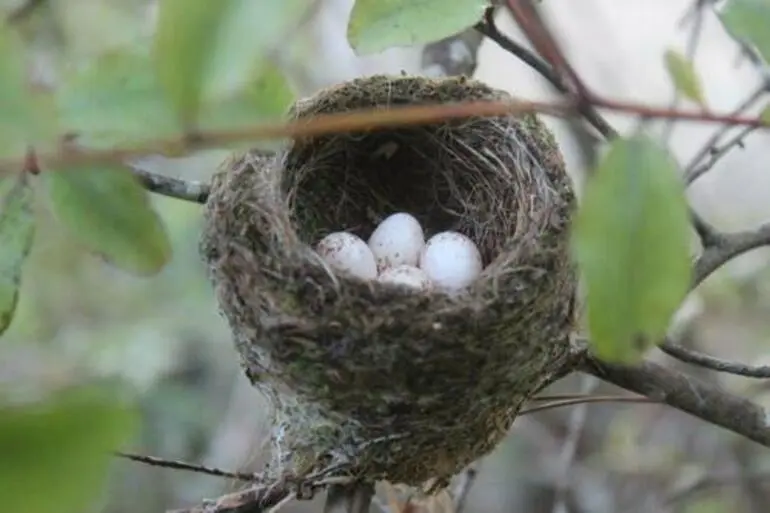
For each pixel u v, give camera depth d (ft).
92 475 1.73
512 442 4.08
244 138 2.40
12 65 2.29
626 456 3.92
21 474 1.70
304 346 3.21
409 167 3.45
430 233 3.46
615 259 2.44
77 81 2.48
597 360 3.28
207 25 2.23
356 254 3.36
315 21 3.85
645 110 2.78
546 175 3.29
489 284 3.22
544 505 4.10
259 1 2.23
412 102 3.32
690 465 3.87
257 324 3.22
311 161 3.39
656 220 2.43
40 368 3.88
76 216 2.74
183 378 4.07
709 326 3.77
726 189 4.16
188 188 3.28
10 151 2.33
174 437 4.01
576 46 4.11
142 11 3.70
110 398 1.74
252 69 2.25
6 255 2.83
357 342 3.20
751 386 3.74
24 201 2.79
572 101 2.73
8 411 1.70
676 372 3.30
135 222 2.76
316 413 3.23
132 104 2.48
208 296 4.07
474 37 3.43
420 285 3.29
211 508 3.22
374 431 3.22
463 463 3.25
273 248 3.23
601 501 3.91
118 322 4.04
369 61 3.96
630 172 2.44
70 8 3.67
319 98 3.31
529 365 3.23
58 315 4.00
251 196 3.25
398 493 3.37
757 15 3.00
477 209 3.43
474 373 3.21
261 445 3.42
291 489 3.22
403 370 3.20
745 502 3.82
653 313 2.43
